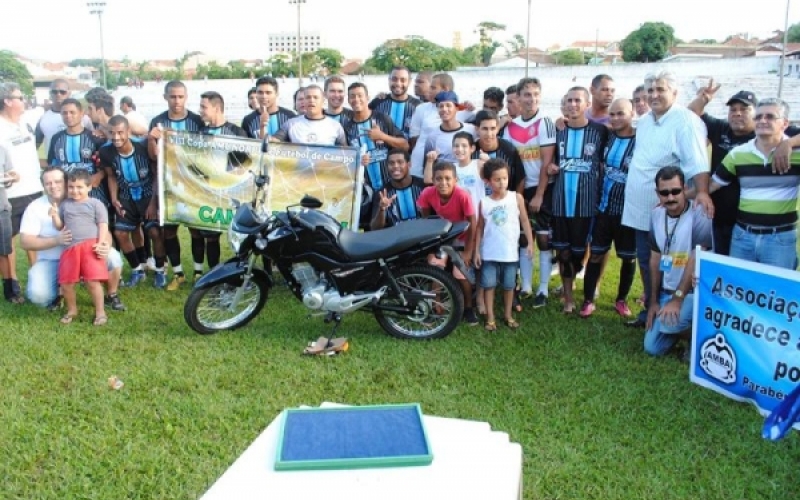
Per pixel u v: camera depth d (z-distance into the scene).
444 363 4.93
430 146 6.55
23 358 5.00
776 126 4.60
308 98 6.73
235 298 5.52
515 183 6.12
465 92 42.22
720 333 4.35
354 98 6.87
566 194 5.90
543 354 5.09
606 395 4.36
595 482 3.39
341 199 6.65
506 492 1.66
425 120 6.91
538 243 6.35
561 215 5.95
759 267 4.09
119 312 6.14
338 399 4.33
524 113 6.37
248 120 7.64
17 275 7.56
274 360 4.96
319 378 4.64
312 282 5.27
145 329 5.66
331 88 7.12
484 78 47.25
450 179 5.50
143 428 3.95
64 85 8.03
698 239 5.04
